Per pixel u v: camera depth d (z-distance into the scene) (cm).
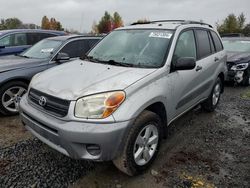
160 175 329
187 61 357
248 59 847
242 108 615
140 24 464
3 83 489
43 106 309
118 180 318
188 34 439
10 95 505
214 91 554
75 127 274
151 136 334
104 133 272
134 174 319
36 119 310
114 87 294
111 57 399
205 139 439
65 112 286
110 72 335
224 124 509
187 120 522
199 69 443
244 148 411
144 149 323
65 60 564
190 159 371
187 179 323
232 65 827
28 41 841
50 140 304
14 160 349
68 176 320
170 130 470
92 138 272
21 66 518
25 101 348
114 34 454
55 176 319
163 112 356
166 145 411
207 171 342
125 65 364
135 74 326
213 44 529
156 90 325
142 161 325
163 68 351
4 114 504
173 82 363
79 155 282
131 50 396
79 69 358
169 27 418
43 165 340
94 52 434
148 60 367
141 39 408
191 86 422
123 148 294
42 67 541
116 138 278
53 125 287
